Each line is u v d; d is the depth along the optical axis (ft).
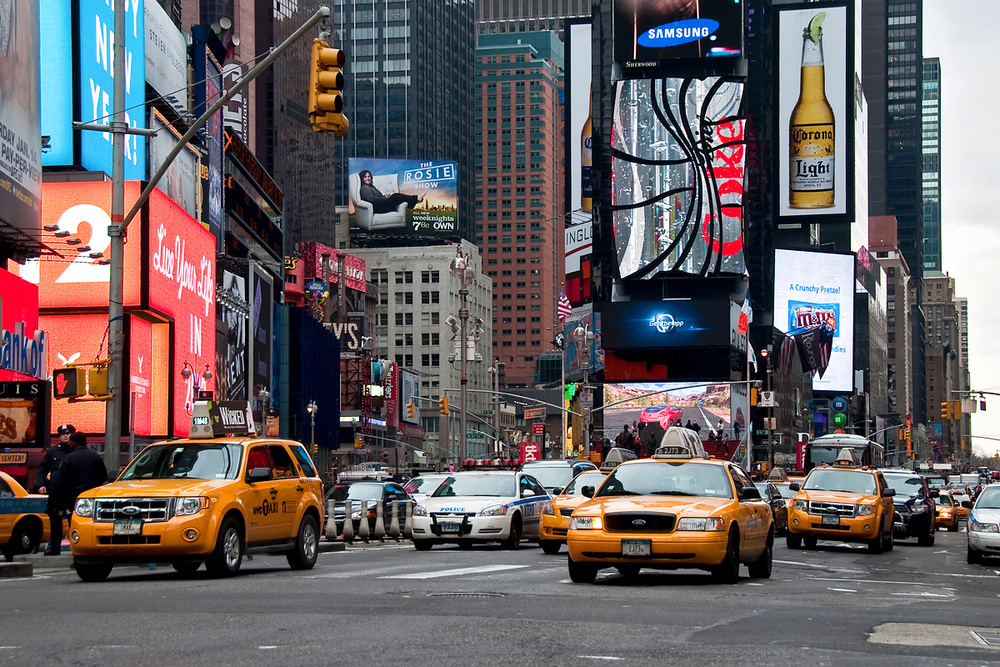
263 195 362.74
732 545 58.85
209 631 36.40
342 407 494.59
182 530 57.62
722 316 494.59
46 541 86.58
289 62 562.25
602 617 41.24
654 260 568.00
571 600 47.39
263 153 540.93
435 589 52.06
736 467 65.82
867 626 40.11
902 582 66.44
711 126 570.05
